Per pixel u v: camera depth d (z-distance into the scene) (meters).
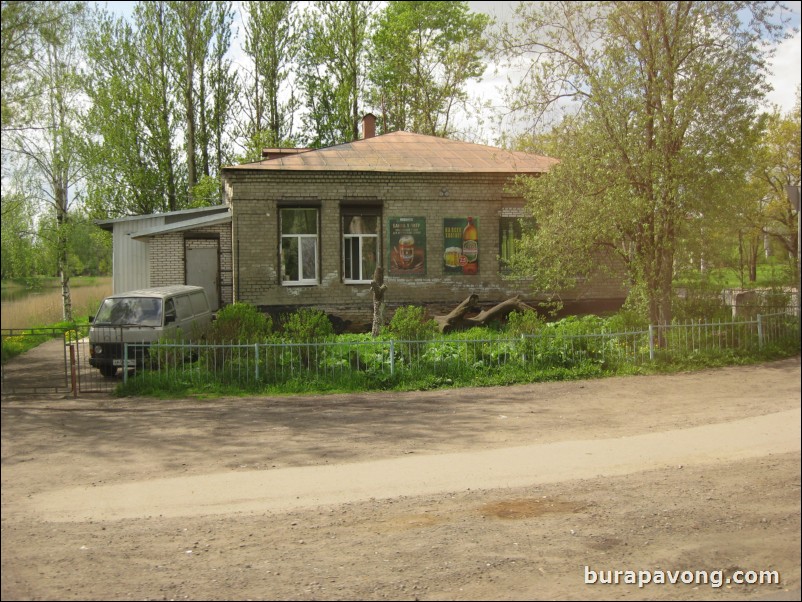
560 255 16.56
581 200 15.62
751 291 18.48
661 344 15.23
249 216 19.98
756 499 6.82
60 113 29.47
